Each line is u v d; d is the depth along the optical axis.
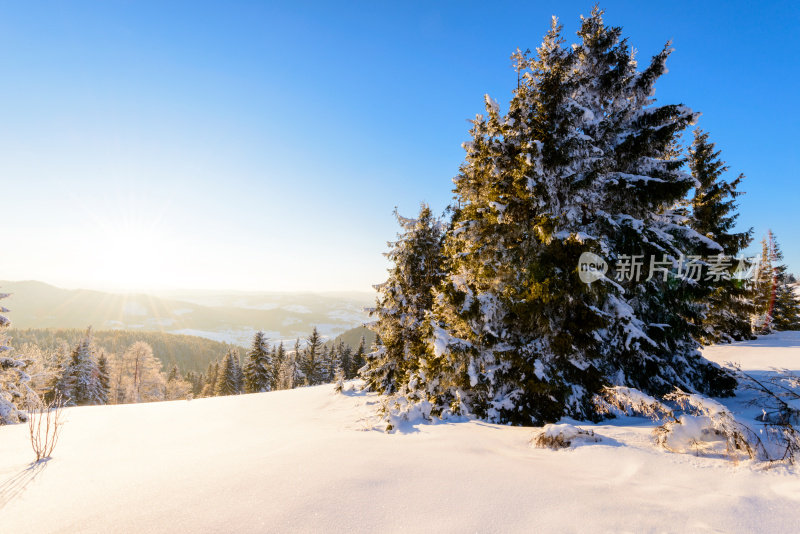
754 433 4.63
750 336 27.84
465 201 11.99
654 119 10.39
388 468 4.11
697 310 12.12
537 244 9.43
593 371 8.77
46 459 5.69
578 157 9.01
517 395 8.66
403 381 13.80
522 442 6.13
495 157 10.10
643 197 9.41
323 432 7.79
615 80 10.65
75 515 2.90
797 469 3.92
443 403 9.74
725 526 2.75
